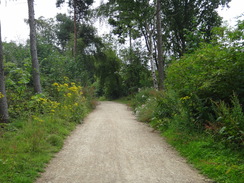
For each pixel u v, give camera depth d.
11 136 7.36
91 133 9.16
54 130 8.59
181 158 6.12
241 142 5.59
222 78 6.88
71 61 21.19
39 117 9.61
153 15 18.36
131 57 31.09
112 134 9.02
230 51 6.65
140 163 5.71
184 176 4.86
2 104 8.68
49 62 18.62
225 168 4.83
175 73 8.51
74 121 11.23
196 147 6.24
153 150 6.86
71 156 6.24
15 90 11.20
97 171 5.15
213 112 7.38
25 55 17.78
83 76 23.22
